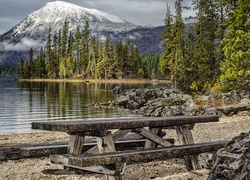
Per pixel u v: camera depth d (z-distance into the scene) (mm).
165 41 64000
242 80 32188
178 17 56062
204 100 30453
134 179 6523
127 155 5449
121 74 120125
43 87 85062
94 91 66625
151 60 152000
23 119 28328
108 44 118438
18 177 6707
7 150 7977
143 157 5684
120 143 7195
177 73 48938
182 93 43125
